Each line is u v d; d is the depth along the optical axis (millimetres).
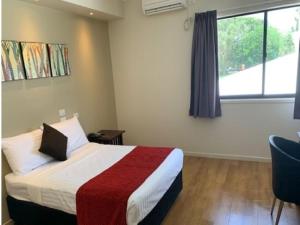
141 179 2189
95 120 4027
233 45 3641
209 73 3578
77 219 2072
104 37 4234
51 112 3160
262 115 3561
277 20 3344
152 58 4121
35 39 2902
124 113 4578
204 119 3938
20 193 2383
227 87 3795
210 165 3705
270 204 2617
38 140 2750
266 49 3469
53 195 2180
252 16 3461
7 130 2605
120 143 4027
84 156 2891
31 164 2562
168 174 2414
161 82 4145
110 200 1943
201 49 3576
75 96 3572
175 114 4152
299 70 3133
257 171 3393
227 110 3750
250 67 3607
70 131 3160
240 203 2664
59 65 3232
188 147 4168
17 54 2660
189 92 3963
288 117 3426
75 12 3455
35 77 2873
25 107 2801
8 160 2492
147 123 4422
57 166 2629
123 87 4477
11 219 2562
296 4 3156
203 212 2543
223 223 2357
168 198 2500
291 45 3334
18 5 2691
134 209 1869
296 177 1906
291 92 3439
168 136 4293
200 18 3527
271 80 3523
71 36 3475
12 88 2645
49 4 2947
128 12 4129
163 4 3686
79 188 2105
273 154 2068
